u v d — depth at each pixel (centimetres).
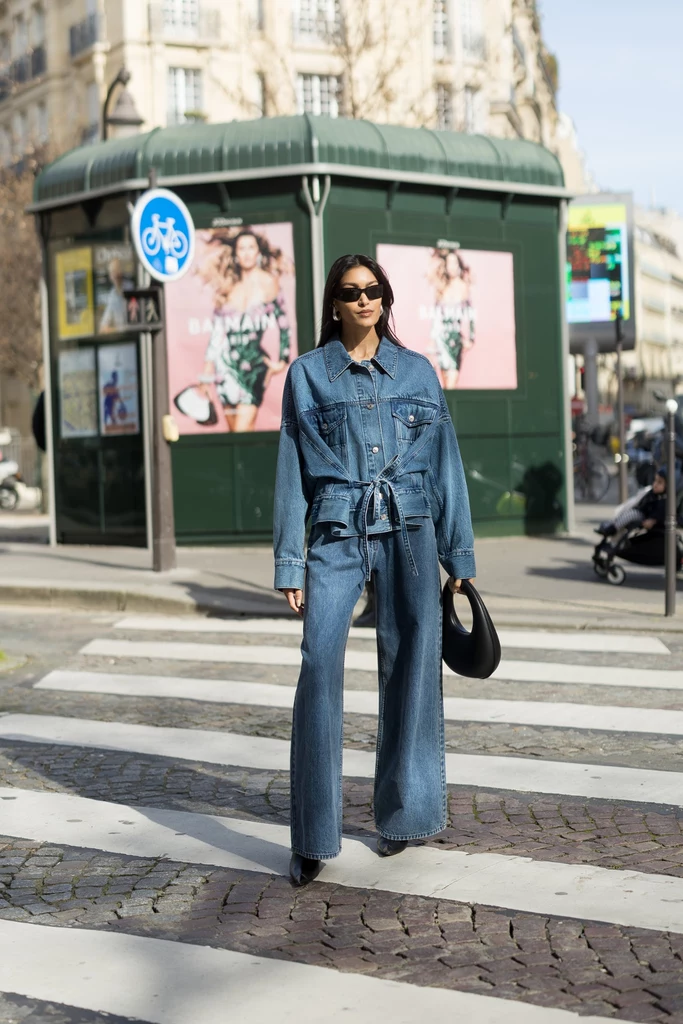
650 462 1456
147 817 512
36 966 367
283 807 523
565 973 349
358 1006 333
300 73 3766
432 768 447
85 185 1552
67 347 1611
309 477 437
